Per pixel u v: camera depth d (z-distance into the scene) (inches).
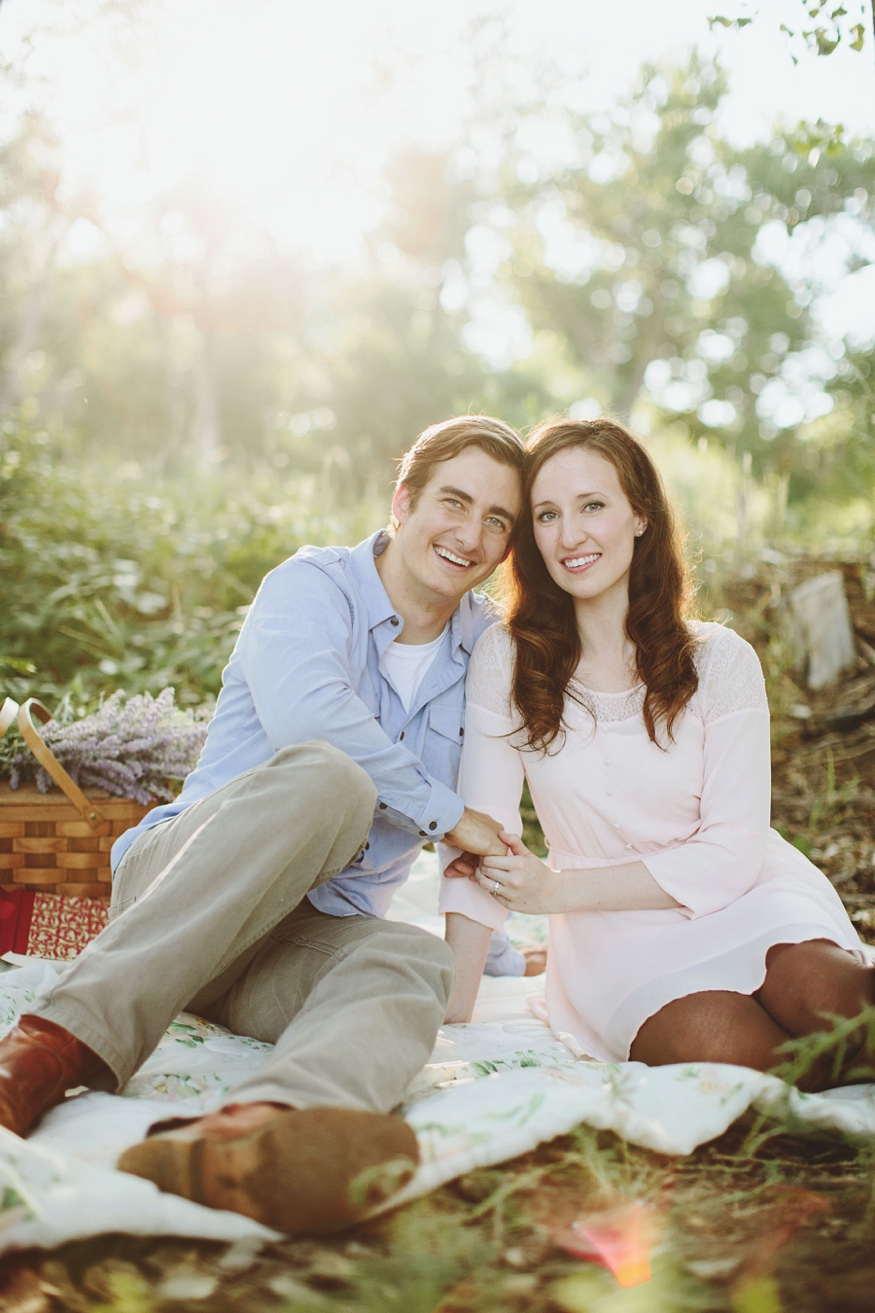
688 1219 54.0
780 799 146.6
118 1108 58.9
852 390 247.0
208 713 117.9
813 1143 62.6
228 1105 54.0
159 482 258.2
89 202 256.8
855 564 197.6
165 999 62.7
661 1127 59.4
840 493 246.7
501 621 89.4
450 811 79.2
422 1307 46.5
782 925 74.4
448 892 85.4
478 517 82.5
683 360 882.1
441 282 834.8
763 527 224.7
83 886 95.0
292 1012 72.9
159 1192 50.6
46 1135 56.1
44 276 475.2
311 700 77.0
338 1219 50.6
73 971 62.3
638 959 78.1
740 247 778.2
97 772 97.4
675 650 82.7
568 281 872.3
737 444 597.6
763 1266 49.3
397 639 87.9
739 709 81.7
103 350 758.5
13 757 98.0
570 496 82.2
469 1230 52.2
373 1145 51.4
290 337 781.3
